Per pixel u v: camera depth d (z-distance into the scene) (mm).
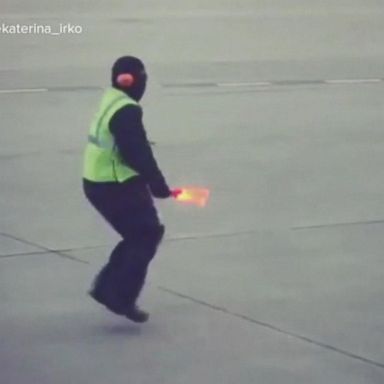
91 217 38250
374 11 105812
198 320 27547
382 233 36406
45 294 29578
